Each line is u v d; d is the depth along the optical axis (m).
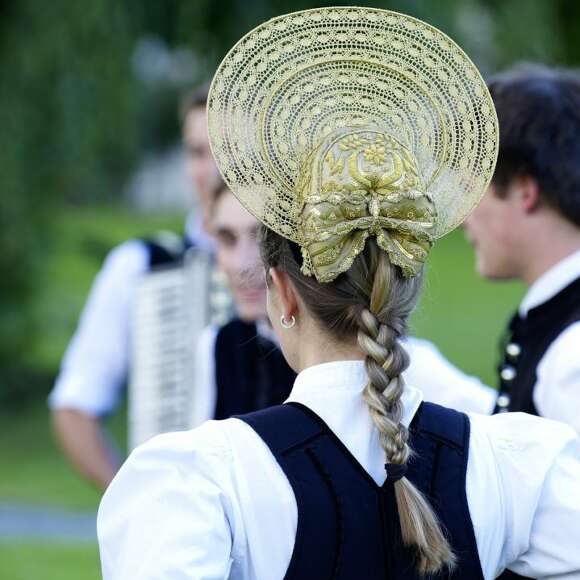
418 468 4.66
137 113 24.84
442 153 4.87
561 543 4.73
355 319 4.61
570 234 6.20
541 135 6.14
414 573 4.52
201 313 8.99
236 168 4.70
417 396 4.85
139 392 9.27
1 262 26.62
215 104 4.70
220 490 4.47
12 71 24.22
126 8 24.52
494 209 6.30
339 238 4.50
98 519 4.62
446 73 4.88
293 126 4.75
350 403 4.66
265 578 4.46
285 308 4.79
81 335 9.76
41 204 25.09
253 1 24.31
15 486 23.11
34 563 17.06
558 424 4.98
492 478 4.75
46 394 30.23
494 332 35.75
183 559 4.29
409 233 4.55
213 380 7.64
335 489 4.52
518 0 25.88
